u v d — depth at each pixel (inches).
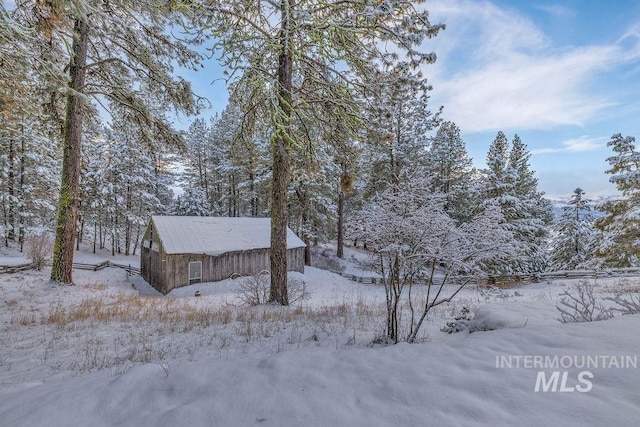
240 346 195.3
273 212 355.3
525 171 1172.5
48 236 690.2
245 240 746.8
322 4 264.8
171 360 171.9
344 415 91.4
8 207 868.6
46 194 951.0
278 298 353.7
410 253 186.1
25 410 107.3
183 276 646.5
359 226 198.2
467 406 88.1
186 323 270.5
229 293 599.5
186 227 711.1
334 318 275.6
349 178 411.5
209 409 99.6
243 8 288.5
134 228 1325.0
